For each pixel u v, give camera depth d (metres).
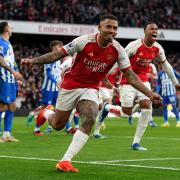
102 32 8.59
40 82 38.34
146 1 46.88
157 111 37.09
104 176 8.13
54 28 40.97
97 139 15.59
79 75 8.90
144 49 12.61
